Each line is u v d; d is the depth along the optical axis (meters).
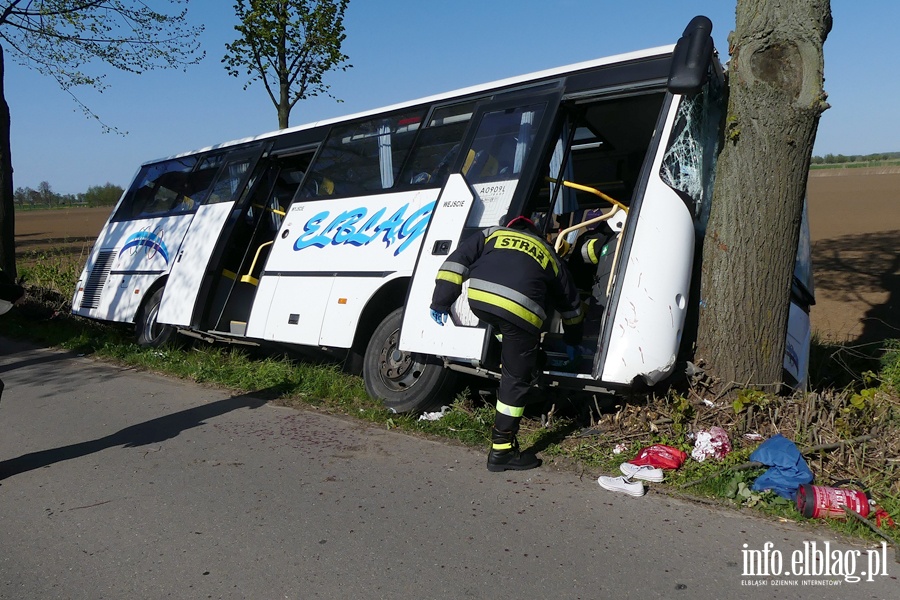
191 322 7.82
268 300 6.93
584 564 3.47
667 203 4.82
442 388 5.69
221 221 7.93
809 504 3.87
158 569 3.59
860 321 9.53
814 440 4.50
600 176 6.98
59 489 4.66
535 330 4.46
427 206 5.95
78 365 8.47
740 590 3.23
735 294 4.91
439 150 6.09
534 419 5.53
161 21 13.41
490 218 5.32
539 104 5.43
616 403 5.29
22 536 4.01
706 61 4.61
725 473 4.27
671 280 4.77
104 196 69.19
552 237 5.45
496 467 4.64
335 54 11.62
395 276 5.93
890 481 4.13
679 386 5.03
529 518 3.98
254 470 4.84
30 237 31.19
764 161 4.77
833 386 6.34
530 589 3.27
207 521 4.10
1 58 12.28
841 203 29.59
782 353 5.00
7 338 10.42
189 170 9.05
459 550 3.65
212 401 6.58
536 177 5.21
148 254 9.00
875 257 14.16
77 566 3.66
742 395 4.74
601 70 5.24
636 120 6.18
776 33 4.62
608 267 5.39
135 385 7.34
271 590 3.35
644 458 4.52
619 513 4.01
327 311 6.38
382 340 6.13
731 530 3.80
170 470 4.91
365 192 6.57
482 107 5.76
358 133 6.92
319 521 4.04
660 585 3.28
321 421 5.85
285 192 8.59
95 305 9.69
